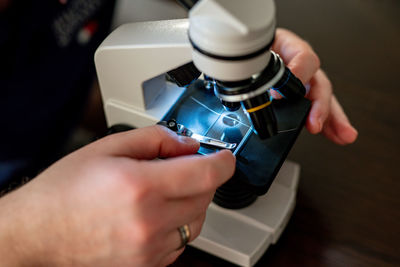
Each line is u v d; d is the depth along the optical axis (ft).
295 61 1.31
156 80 1.28
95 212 0.91
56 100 1.62
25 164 1.57
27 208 0.96
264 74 0.95
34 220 0.95
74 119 1.61
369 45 1.75
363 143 1.45
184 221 0.95
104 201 0.90
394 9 1.93
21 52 1.53
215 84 1.01
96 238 0.92
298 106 1.21
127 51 1.15
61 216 0.93
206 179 0.94
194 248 1.25
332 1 2.00
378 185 1.36
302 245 1.26
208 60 0.89
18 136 1.60
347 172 1.39
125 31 1.19
